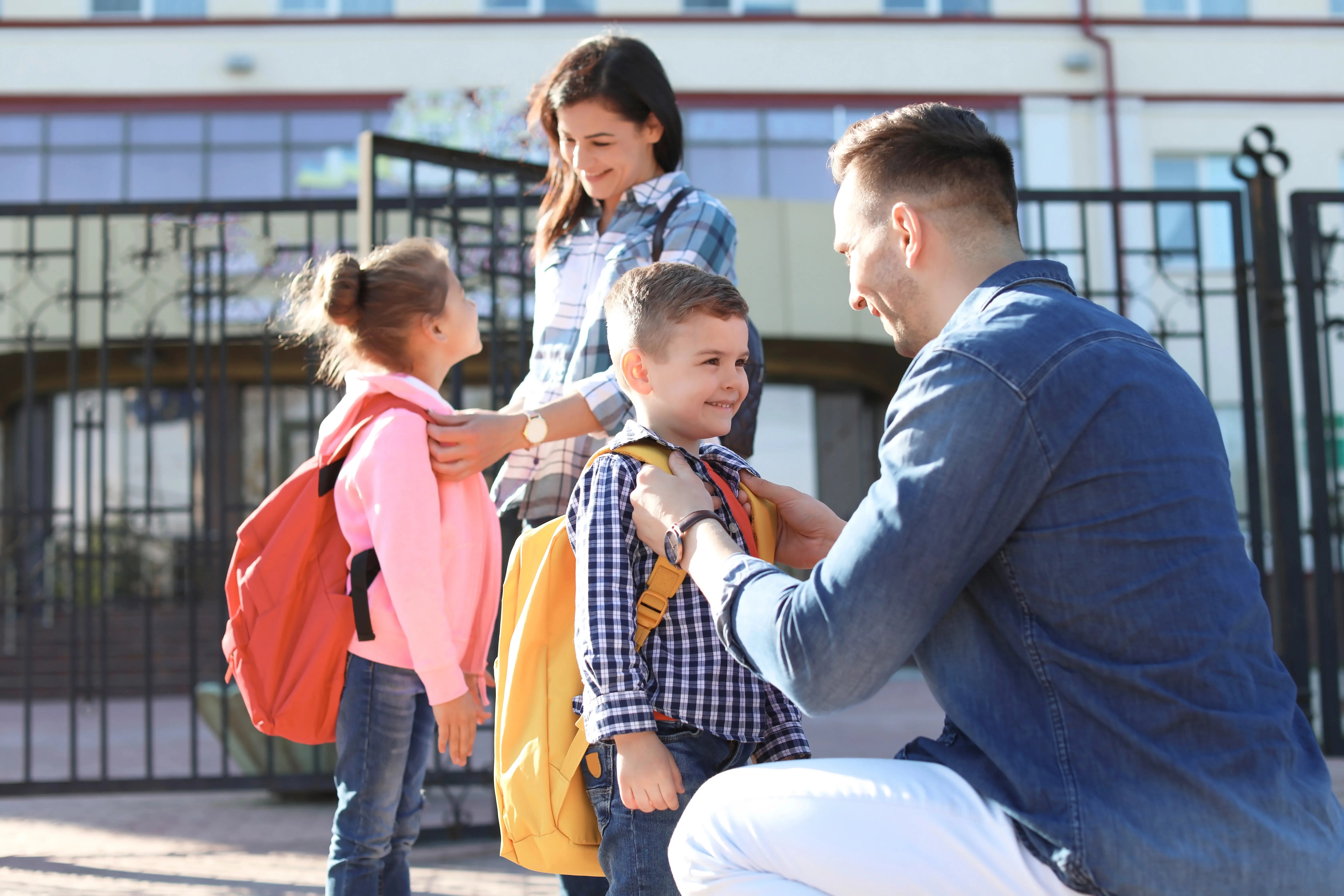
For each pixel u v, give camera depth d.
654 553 1.67
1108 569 1.19
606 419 2.01
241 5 13.38
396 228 7.77
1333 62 13.87
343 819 1.98
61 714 9.20
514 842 1.68
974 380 1.22
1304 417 5.02
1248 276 5.07
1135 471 1.20
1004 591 1.26
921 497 1.21
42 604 11.23
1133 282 12.84
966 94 13.65
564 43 13.59
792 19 13.69
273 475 12.70
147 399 4.80
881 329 12.13
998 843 1.24
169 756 6.27
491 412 2.00
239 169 13.24
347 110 13.38
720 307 1.70
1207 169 13.71
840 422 13.36
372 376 2.07
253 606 1.97
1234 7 13.88
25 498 12.67
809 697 1.31
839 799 1.34
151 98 13.23
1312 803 1.18
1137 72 13.73
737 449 2.12
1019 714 1.24
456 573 2.01
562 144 2.27
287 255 9.03
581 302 2.25
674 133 2.24
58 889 3.13
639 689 1.55
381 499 1.92
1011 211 1.42
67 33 13.23
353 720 1.98
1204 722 1.16
